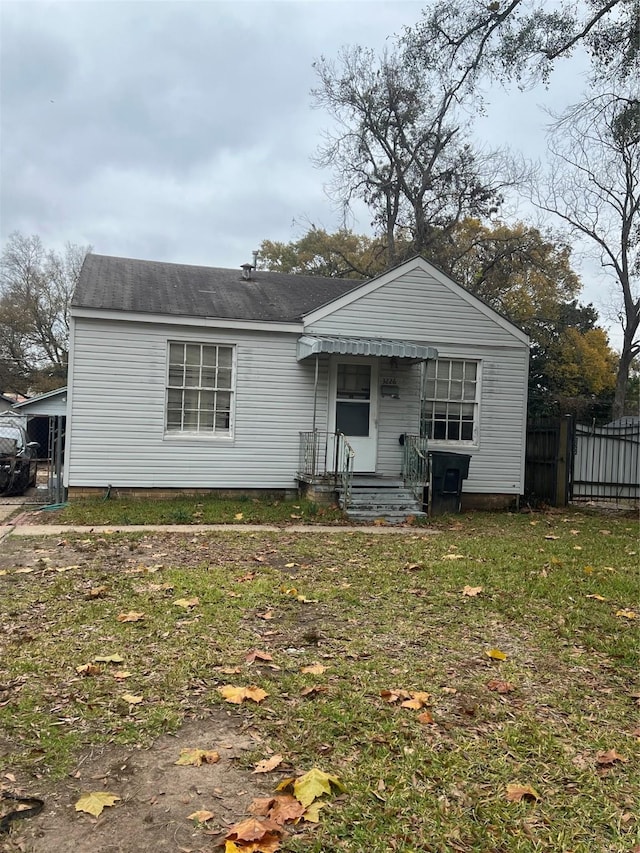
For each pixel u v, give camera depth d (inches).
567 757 121.0
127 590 225.9
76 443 451.2
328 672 157.4
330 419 493.0
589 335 1422.2
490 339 523.2
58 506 436.5
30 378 1670.8
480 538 357.7
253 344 479.8
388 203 1167.6
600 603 222.8
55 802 101.9
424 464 462.6
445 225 1154.0
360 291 494.0
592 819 102.0
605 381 1358.3
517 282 1232.8
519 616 206.2
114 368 454.3
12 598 215.6
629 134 673.6
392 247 1171.9
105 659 160.7
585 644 182.4
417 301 506.6
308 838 94.9
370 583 243.4
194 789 106.3
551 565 279.4
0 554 289.1
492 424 526.9
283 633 185.2
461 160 1107.9
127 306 450.3
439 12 538.0
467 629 193.5
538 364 1229.7
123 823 96.7
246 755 117.7
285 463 489.1
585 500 565.9
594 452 552.4
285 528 382.0
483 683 154.1
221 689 144.5
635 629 195.2
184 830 95.2
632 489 551.5
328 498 455.5
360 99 1102.4
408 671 159.6
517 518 458.9
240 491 482.3
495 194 1122.7
